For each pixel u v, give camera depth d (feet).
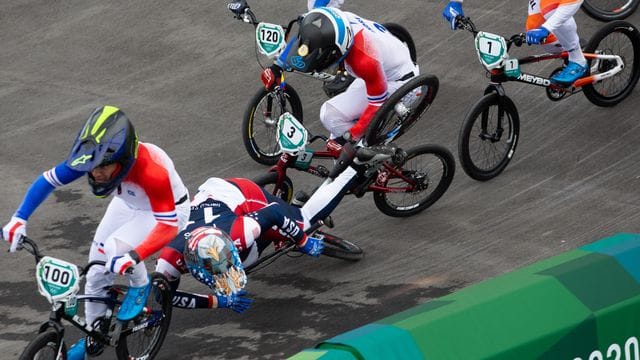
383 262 86.74
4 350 77.25
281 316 80.02
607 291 52.01
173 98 118.93
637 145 102.12
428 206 94.58
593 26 125.39
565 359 49.85
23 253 91.45
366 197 98.43
